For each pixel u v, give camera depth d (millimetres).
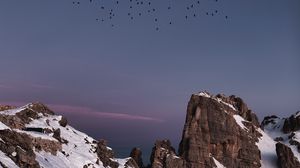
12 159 150875
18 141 161250
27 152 158250
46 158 183750
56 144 199750
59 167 182625
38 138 188000
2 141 153250
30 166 155625
